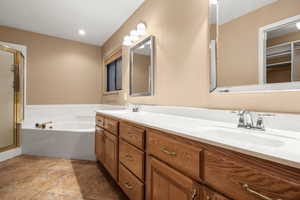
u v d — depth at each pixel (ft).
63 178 6.03
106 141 5.95
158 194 3.19
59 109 10.74
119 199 4.79
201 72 4.41
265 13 3.21
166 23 5.68
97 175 6.30
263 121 3.06
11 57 8.40
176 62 5.25
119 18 8.42
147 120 4.09
